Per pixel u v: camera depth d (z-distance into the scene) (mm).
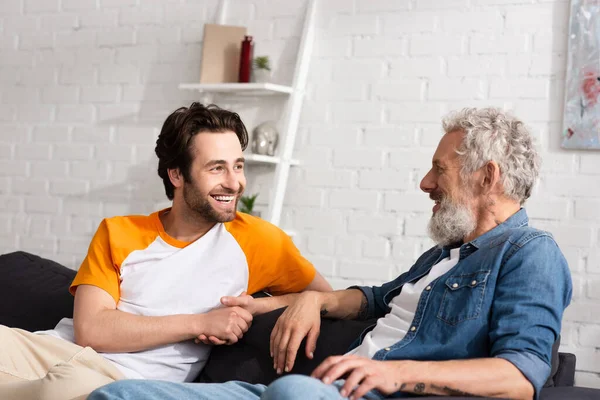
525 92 3295
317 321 2074
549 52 3264
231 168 2246
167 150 2287
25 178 4281
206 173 2229
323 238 3627
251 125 3832
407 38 3516
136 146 4047
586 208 3178
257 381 2088
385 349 1843
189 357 2184
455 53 3424
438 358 1793
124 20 4098
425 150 3459
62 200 4191
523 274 1753
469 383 1619
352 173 3592
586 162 3184
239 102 3859
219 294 2227
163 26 4020
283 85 3754
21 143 4297
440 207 1985
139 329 2111
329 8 3674
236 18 3877
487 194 1930
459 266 1873
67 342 2180
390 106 3533
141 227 2309
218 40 3787
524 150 1934
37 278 2639
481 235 1916
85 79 4172
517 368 1634
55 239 4195
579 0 3186
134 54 4070
